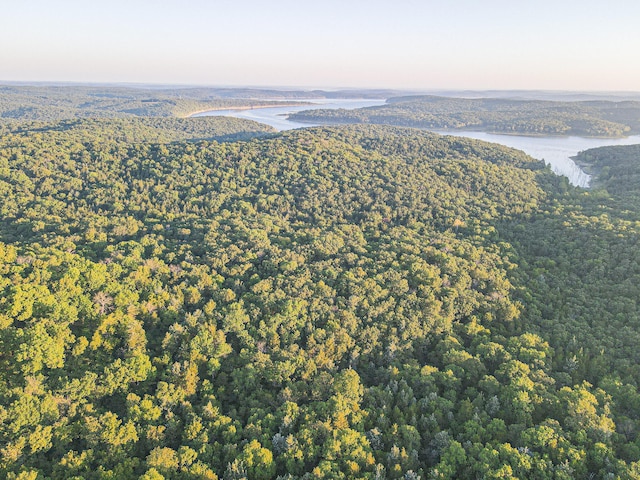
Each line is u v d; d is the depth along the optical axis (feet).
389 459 207.82
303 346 298.56
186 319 296.30
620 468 194.08
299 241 445.78
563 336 311.47
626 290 351.67
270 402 250.16
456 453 205.57
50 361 236.63
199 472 194.49
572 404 232.53
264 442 215.10
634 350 289.33
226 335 300.20
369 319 319.68
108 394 240.32
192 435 216.95
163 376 255.09
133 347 265.54
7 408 210.38
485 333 319.27
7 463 188.96
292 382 264.11
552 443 206.59
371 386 270.67
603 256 403.54
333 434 214.90
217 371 271.28
